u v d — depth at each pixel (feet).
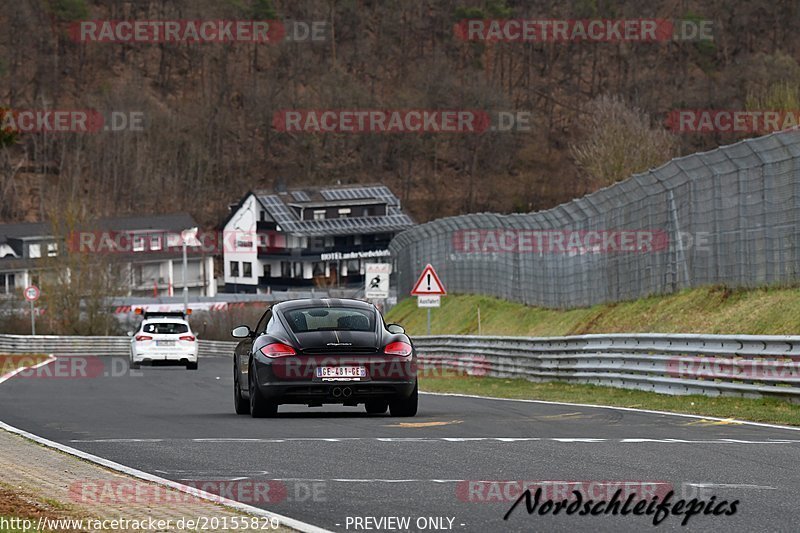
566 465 102.83
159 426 149.18
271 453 114.62
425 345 341.00
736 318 255.09
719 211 276.41
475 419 153.28
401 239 563.07
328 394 152.66
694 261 289.94
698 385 190.39
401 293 592.19
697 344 195.31
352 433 133.59
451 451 114.11
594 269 352.08
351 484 92.99
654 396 197.88
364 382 152.87
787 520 76.13
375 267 363.15
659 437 125.90
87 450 121.39
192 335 382.83
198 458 112.27
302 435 131.95
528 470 99.91
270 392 152.97
